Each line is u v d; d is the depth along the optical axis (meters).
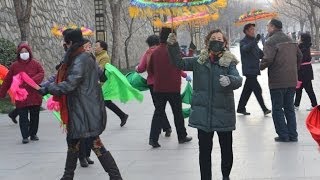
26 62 9.52
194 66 6.23
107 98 9.30
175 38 6.25
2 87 9.61
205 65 6.14
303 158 7.53
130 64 38.09
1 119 12.95
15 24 20.22
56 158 8.37
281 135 8.77
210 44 6.12
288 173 6.75
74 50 6.24
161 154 8.30
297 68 8.99
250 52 11.59
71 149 6.39
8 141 10.02
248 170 6.99
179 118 9.03
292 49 8.66
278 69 8.65
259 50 11.65
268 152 8.02
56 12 25.73
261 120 11.16
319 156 7.62
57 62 24.00
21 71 9.45
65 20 26.91
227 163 6.41
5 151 9.05
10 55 15.88
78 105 6.15
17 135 10.66
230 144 6.39
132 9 7.49
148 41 9.56
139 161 7.86
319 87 17.83
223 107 6.14
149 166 7.51
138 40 41.69
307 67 12.35
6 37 19.05
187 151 8.45
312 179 6.42
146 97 17.05
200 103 6.17
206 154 6.23
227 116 6.15
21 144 9.66
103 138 9.89
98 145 6.39
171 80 8.71
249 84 11.78
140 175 7.01
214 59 6.14
